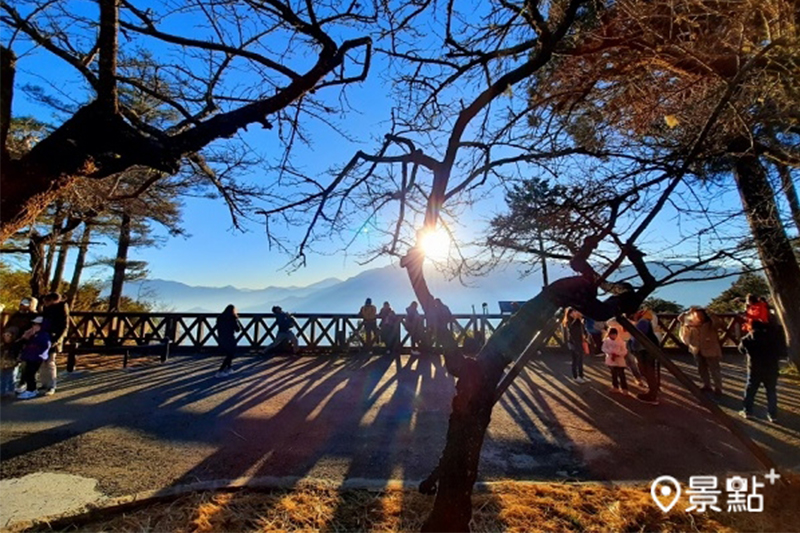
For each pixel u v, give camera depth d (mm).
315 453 3893
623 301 2523
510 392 6289
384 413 5230
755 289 6965
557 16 2906
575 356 7133
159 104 4723
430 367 8352
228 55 2879
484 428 2102
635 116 3295
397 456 3830
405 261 2195
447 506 2000
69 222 9945
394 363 8773
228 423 4789
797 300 6238
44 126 5555
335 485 3127
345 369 8148
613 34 2855
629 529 2514
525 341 2262
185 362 8820
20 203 1890
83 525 2580
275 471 3473
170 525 2545
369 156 2520
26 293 13547
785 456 3805
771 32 2479
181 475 3375
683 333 6367
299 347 10078
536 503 2811
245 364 8617
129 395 6059
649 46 2781
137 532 2467
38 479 3270
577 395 6090
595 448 4059
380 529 2516
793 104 2689
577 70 3314
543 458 3822
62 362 8633
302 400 5848
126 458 3738
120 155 2193
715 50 2744
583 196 2676
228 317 7867
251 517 2633
